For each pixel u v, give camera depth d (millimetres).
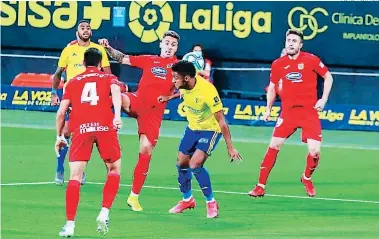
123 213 26031
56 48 49375
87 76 23062
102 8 48688
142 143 26469
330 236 23812
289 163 35406
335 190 30672
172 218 25547
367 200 29172
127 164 34000
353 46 47531
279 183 31562
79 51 29203
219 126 24484
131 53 48812
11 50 49750
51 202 27312
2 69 49219
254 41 47906
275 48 47875
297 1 47531
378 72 47625
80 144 22797
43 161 34094
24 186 29547
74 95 22969
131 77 48812
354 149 39312
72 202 22703
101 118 22828
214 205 25734
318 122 28953
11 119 44156
